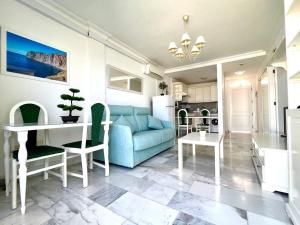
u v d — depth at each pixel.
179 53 2.62
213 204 1.40
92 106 1.96
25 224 1.16
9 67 1.90
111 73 3.45
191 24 2.76
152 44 3.58
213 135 2.79
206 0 2.18
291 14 1.35
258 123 5.95
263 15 2.50
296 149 1.14
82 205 1.40
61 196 1.55
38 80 2.18
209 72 5.55
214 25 2.79
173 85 6.93
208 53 4.08
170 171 2.21
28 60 2.08
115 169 2.31
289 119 1.26
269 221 1.17
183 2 2.22
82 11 2.42
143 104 4.58
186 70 5.28
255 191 1.63
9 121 1.77
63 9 2.35
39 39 2.20
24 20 2.05
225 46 3.65
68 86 2.57
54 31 2.39
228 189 1.68
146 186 1.76
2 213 1.29
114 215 1.26
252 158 2.73
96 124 1.96
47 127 1.48
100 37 3.06
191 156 2.98
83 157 1.76
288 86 1.39
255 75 6.20
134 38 3.29
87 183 1.79
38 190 1.68
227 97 6.78
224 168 2.31
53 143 2.34
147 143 2.50
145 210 1.32
